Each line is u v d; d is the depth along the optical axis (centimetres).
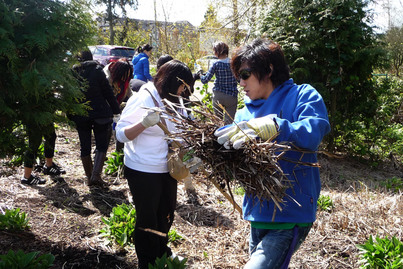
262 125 190
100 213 433
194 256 355
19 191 466
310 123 194
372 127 736
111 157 607
